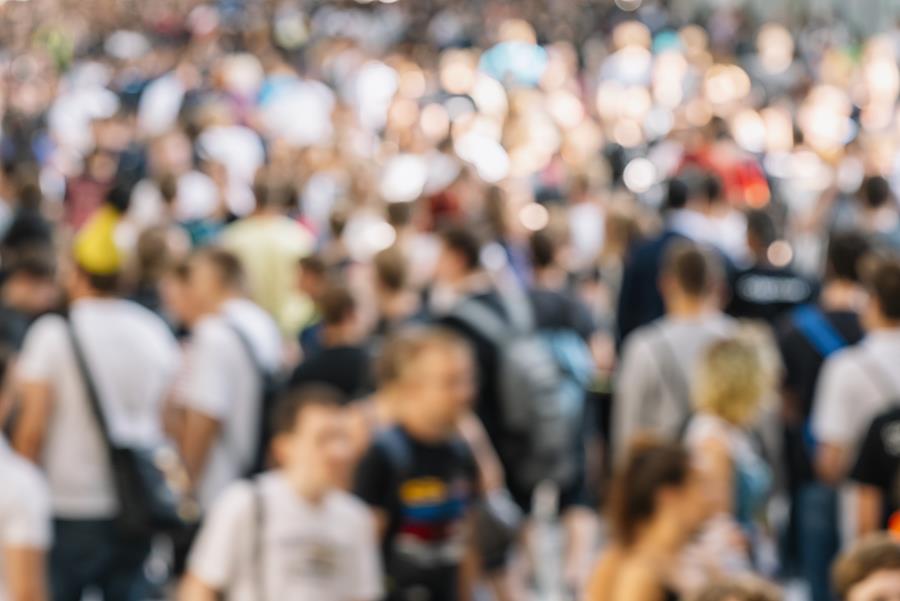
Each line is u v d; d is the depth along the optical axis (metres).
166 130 33.44
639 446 12.26
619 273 24.22
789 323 18.55
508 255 24.00
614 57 57.25
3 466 13.40
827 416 16.47
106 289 16.34
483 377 18.97
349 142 36.69
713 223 23.16
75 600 16.28
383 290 19.80
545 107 43.72
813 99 38.44
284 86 46.56
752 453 15.23
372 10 89.38
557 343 19.69
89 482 16.14
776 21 83.75
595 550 20.94
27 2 97.69
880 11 81.62
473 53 63.03
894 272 16.31
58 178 39.19
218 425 17.55
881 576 10.53
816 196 32.62
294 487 13.62
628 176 36.53
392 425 14.77
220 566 13.55
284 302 23.17
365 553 13.80
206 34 70.12
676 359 17.86
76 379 16.14
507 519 15.37
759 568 15.05
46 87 52.59
